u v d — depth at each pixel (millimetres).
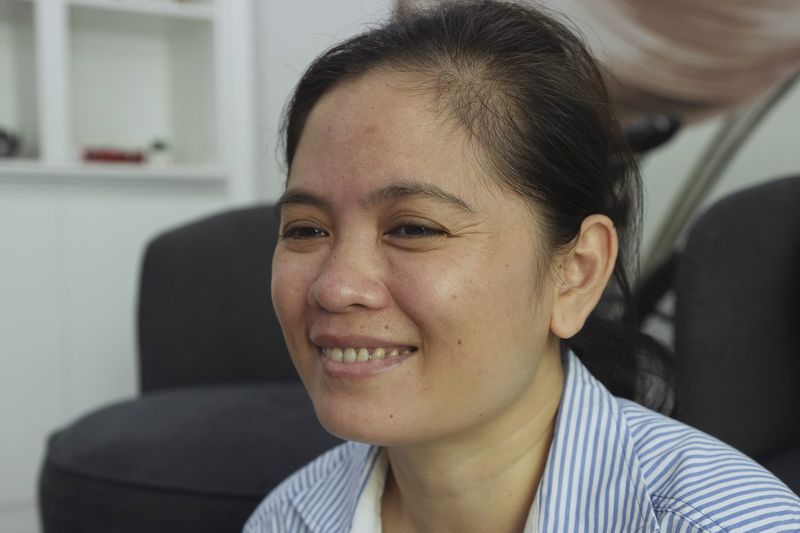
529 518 606
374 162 541
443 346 536
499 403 568
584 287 625
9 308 2076
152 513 1144
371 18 1004
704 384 1132
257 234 1683
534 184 570
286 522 792
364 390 547
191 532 1129
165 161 2350
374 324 540
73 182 2117
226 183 2338
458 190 538
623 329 775
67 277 2139
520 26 625
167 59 2520
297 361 597
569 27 734
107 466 1191
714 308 1146
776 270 1181
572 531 594
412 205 535
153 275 1667
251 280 1655
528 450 636
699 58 1978
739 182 2047
